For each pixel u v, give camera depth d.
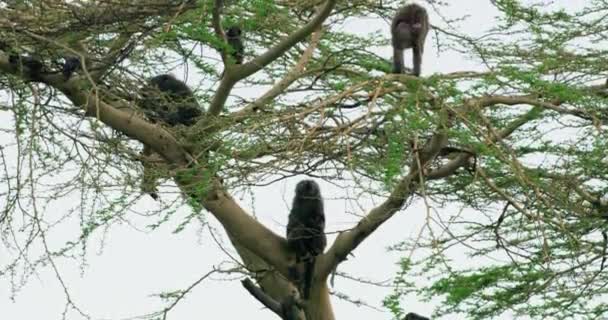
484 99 21.02
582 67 23.77
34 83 24.33
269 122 19.17
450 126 20.28
